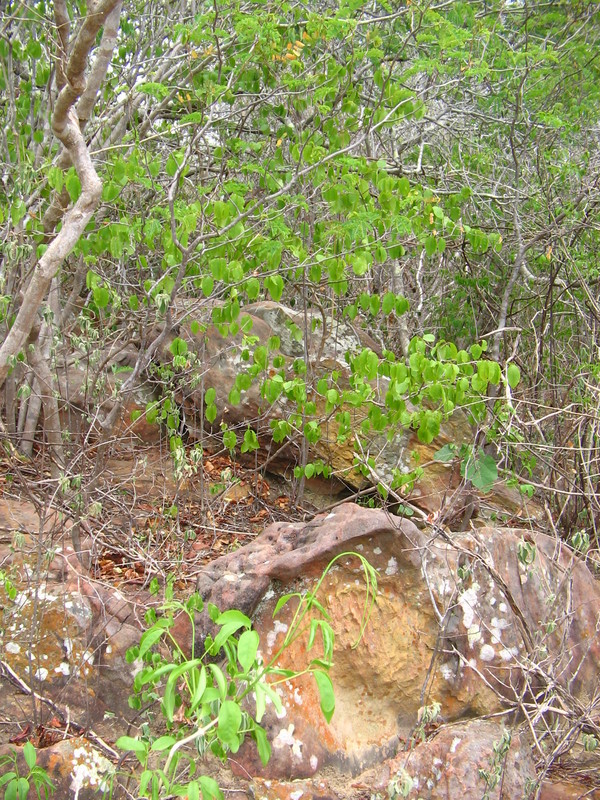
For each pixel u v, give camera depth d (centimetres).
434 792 281
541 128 684
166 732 288
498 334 573
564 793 288
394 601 320
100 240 397
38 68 462
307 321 536
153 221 399
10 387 451
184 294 547
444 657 319
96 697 293
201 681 196
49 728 280
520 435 454
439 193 606
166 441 534
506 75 692
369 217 416
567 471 466
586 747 295
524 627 323
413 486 472
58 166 377
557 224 611
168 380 481
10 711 284
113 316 416
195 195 526
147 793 259
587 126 737
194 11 530
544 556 362
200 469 466
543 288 624
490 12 692
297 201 445
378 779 291
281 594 316
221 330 426
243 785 279
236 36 477
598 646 358
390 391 390
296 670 306
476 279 628
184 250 385
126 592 345
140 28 554
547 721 322
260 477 526
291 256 518
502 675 323
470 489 464
